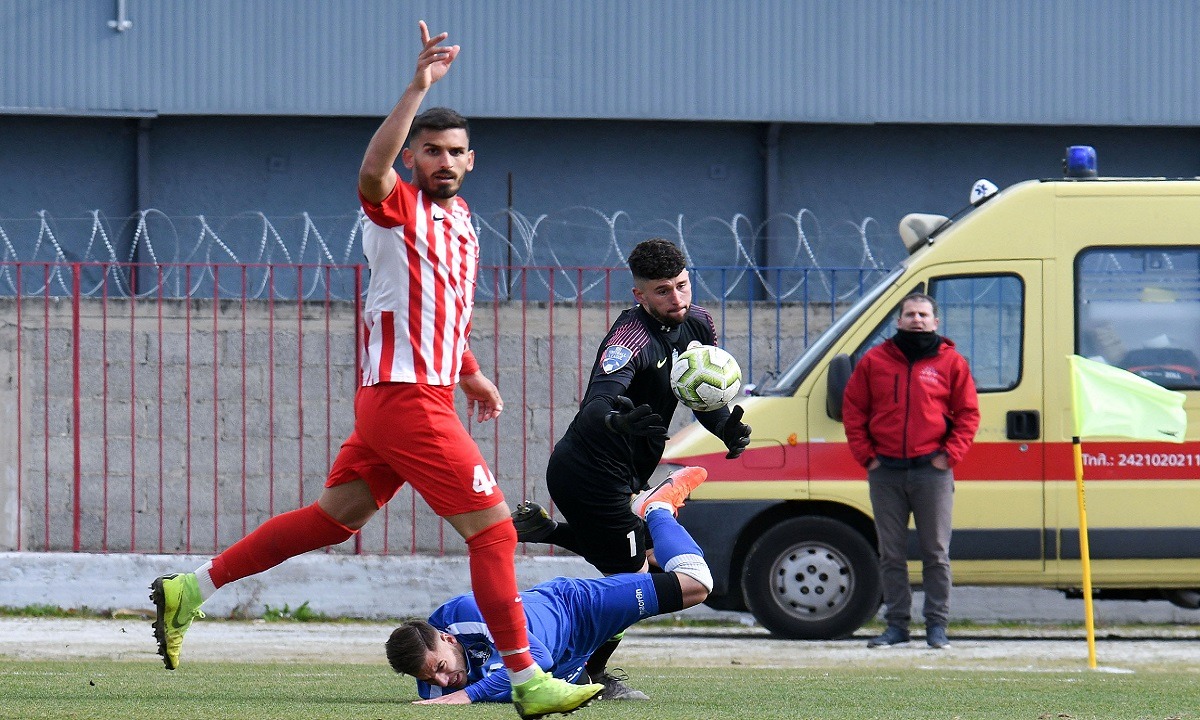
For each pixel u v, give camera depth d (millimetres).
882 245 65125
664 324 19688
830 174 65062
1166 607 44000
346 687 20766
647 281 19391
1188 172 66125
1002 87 64062
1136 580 36875
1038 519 36719
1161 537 36656
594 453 19359
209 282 55281
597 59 62438
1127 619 43844
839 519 37562
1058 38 64188
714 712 17312
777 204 64500
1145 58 64562
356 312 44781
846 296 51656
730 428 19375
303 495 44562
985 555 36719
